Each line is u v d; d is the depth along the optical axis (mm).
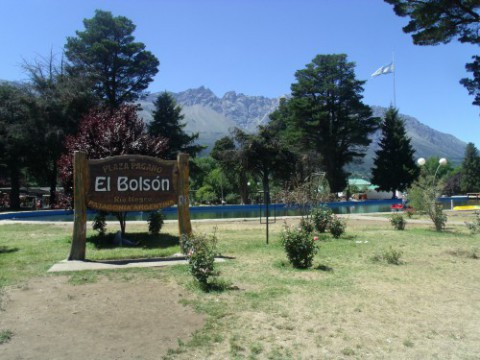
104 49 47219
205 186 55719
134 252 10273
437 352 4395
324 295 6348
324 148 54062
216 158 55844
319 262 9117
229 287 6773
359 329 4984
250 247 11219
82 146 12555
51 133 36156
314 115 53156
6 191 58594
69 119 37750
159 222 14625
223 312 5492
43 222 20891
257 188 56062
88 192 9391
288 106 56750
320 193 16156
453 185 74688
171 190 10055
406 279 7488
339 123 55562
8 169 40375
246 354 4270
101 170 9508
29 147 38125
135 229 16797
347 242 12375
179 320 5238
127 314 5465
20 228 18016
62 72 42719
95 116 13734
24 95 37781
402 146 53406
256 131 49031
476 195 46656
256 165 46719
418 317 5434
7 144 37438
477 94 23469
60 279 7336
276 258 9516
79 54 47594
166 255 9914
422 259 9555
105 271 7969
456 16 17766
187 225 10156
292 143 53938
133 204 9703
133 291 6559
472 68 23312
